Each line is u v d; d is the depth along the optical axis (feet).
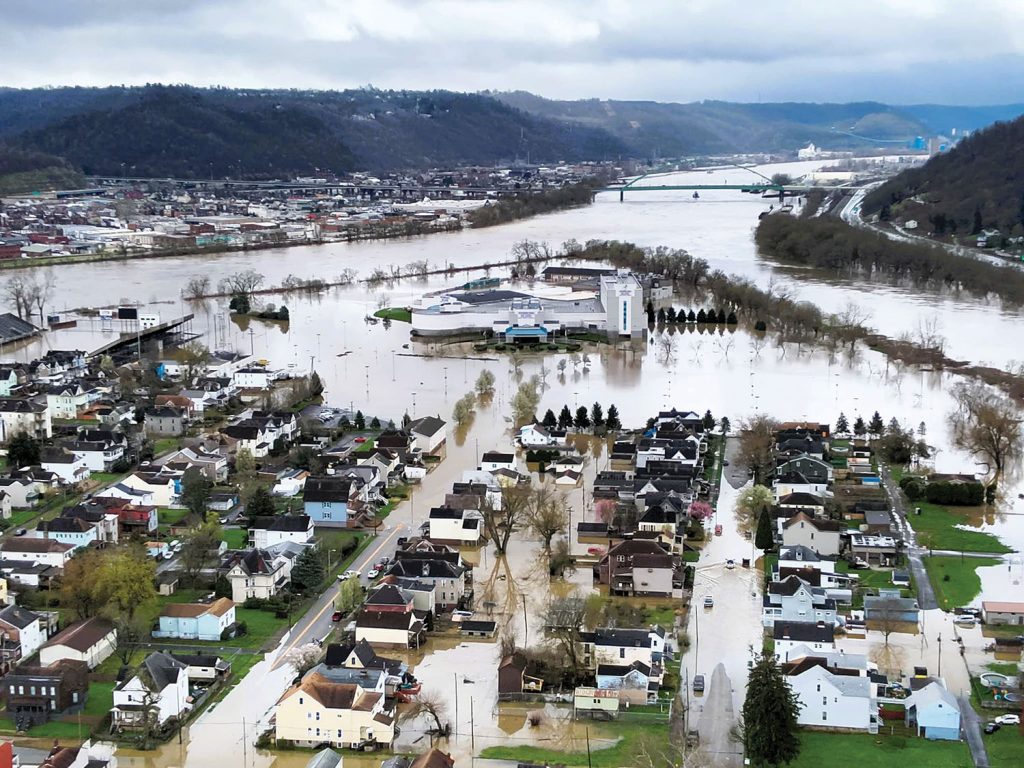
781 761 649.61
